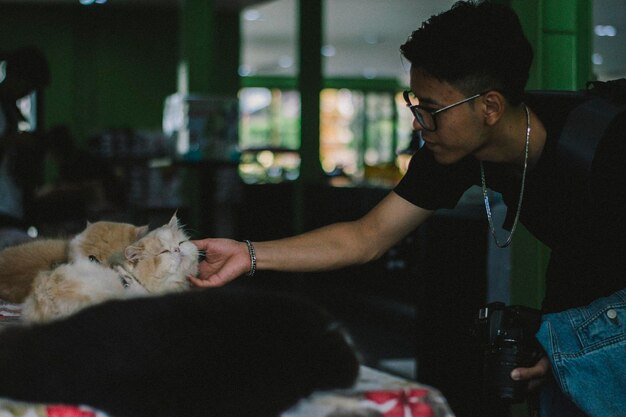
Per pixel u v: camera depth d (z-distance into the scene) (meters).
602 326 1.73
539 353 1.83
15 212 4.80
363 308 6.29
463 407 3.63
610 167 1.69
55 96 14.80
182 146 8.63
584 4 3.41
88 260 1.73
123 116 15.09
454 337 3.74
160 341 1.09
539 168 1.83
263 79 23.58
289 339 1.17
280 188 9.48
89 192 8.16
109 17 14.97
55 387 1.06
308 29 8.79
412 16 14.92
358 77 23.83
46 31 14.76
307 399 1.19
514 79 1.75
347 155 24.05
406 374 4.70
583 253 1.86
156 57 15.17
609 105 1.76
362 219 2.13
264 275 8.05
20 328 1.12
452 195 2.09
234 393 1.10
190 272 1.90
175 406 1.08
